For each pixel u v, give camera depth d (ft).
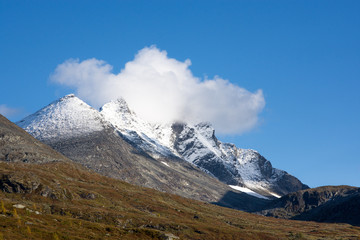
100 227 494.18
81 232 446.19
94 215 605.31
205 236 635.25
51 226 438.40
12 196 623.36
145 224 628.28
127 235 490.08
